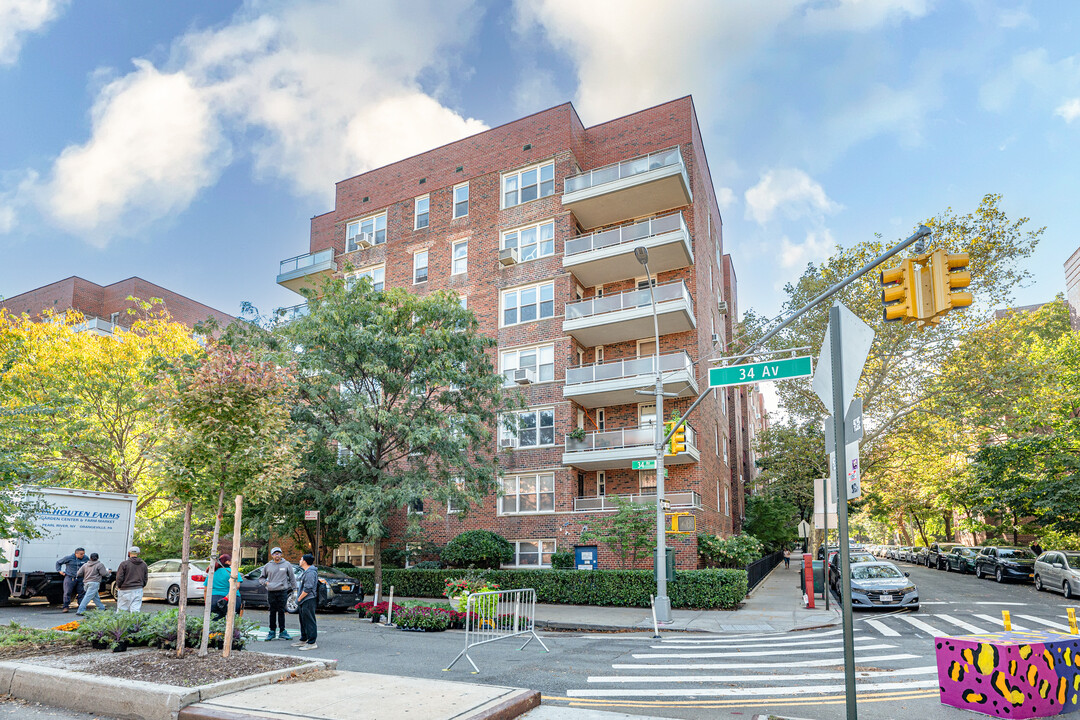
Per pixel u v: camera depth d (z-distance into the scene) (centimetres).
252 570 2039
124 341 2667
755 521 4228
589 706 780
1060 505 2736
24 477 1384
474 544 2498
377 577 1928
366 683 750
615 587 2097
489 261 3053
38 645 929
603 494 2817
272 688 721
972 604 2020
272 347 2048
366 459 2184
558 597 2177
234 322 2081
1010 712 730
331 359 2094
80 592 1786
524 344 2886
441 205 3247
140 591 1480
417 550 2706
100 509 1997
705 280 3178
